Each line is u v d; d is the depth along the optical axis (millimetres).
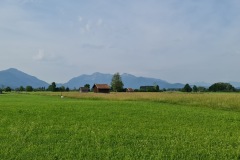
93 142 15148
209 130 19609
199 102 44500
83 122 22875
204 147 14211
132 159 11938
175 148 13906
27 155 12477
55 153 12852
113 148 13906
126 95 73188
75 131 18484
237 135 17719
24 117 26203
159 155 12461
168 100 51094
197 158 12227
